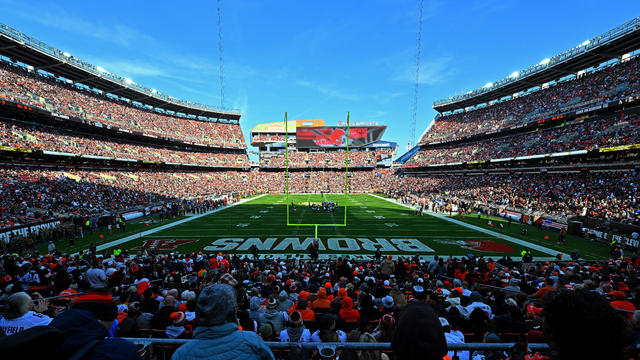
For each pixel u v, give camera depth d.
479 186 41.06
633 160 26.45
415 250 18.59
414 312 1.27
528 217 26.56
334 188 64.50
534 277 9.84
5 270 9.55
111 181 36.84
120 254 14.67
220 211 34.38
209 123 68.00
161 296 7.21
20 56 35.84
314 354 2.74
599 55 36.28
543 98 43.16
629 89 31.25
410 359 1.14
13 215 20.52
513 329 4.53
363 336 3.37
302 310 5.41
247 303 6.87
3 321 2.61
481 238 21.39
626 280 8.87
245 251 18.44
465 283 8.53
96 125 39.66
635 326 4.06
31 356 0.85
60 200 26.64
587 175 30.02
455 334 4.14
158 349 2.54
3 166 28.83
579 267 11.05
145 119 52.53
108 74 44.72
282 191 62.84
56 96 38.47
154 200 36.12
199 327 1.52
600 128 32.00
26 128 33.66
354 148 78.06
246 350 1.48
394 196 49.00
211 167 62.91
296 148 76.19
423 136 65.56
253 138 80.56
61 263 10.53
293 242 20.45
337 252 18.27
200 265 12.03
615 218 20.22
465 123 55.62
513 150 40.59
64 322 1.32
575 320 1.00
